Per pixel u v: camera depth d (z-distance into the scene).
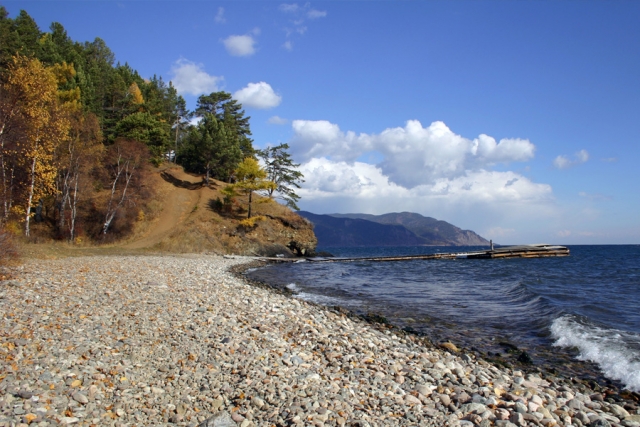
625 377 8.87
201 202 58.88
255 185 56.56
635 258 63.44
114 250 39.00
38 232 39.69
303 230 60.44
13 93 30.06
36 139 31.45
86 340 8.71
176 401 6.40
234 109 80.31
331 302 18.95
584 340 11.43
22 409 5.50
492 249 60.59
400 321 14.71
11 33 49.38
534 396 7.11
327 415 6.04
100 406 5.99
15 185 34.44
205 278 22.16
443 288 24.83
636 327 13.49
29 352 7.69
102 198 48.12
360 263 49.41
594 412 6.77
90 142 43.66
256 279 28.28
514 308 17.55
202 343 9.23
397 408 6.47
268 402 6.51
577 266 44.41
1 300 11.66
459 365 9.14
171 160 78.75
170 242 46.16
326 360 8.91
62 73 55.94
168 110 77.06
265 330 10.77
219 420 5.61
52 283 15.34
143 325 10.32
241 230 54.50
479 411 6.35
